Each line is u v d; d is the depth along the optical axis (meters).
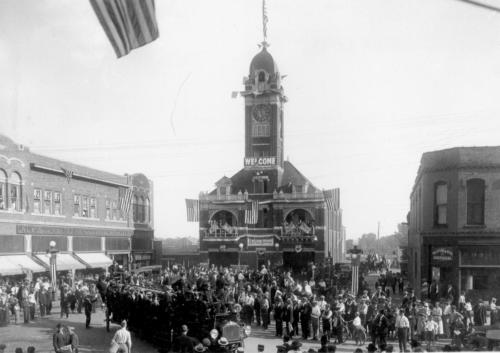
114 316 28.31
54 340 19.00
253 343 24.98
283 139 77.75
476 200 32.03
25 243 42.41
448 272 32.81
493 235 31.17
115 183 58.44
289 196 69.44
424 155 34.88
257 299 30.23
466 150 31.95
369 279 53.50
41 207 45.19
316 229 68.31
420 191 37.66
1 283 36.78
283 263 69.38
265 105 73.81
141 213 66.50
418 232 39.56
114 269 50.38
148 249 67.62
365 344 24.59
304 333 26.17
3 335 25.92
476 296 31.66
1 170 40.19
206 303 20.97
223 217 73.38
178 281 26.77
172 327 22.45
